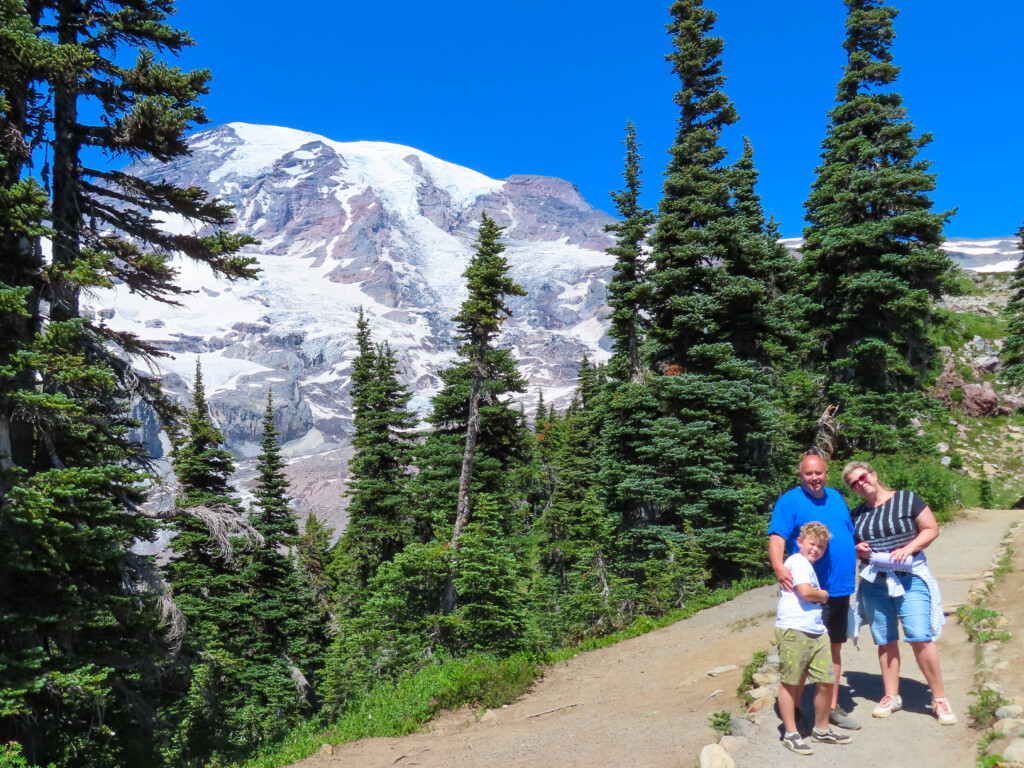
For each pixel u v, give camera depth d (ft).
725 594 54.65
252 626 78.69
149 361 40.81
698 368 77.00
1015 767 14.32
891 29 93.35
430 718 32.96
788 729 17.46
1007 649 21.89
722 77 80.59
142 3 39.55
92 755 37.35
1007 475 103.81
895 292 87.92
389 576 50.60
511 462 88.84
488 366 83.46
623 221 80.64
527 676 36.81
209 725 63.36
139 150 39.34
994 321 143.64
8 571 32.24
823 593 16.87
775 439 76.95
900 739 17.16
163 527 41.01
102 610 35.45
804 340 88.89
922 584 18.02
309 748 31.40
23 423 35.32
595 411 79.56
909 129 90.79
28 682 30.14
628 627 53.62
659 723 24.48
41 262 34.76
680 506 68.08
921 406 89.25
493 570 46.62
